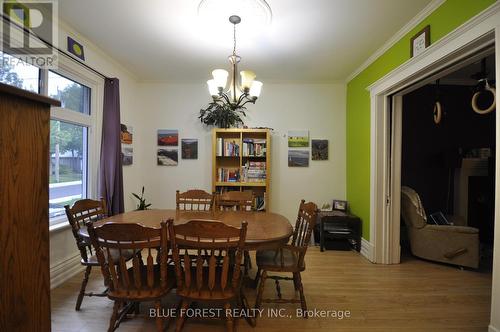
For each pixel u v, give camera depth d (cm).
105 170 308
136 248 153
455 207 403
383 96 305
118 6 218
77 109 285
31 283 67
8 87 58
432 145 407
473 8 176
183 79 404
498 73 157
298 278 201
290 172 415
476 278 269
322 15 228
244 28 252
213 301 156
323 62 335
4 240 61
